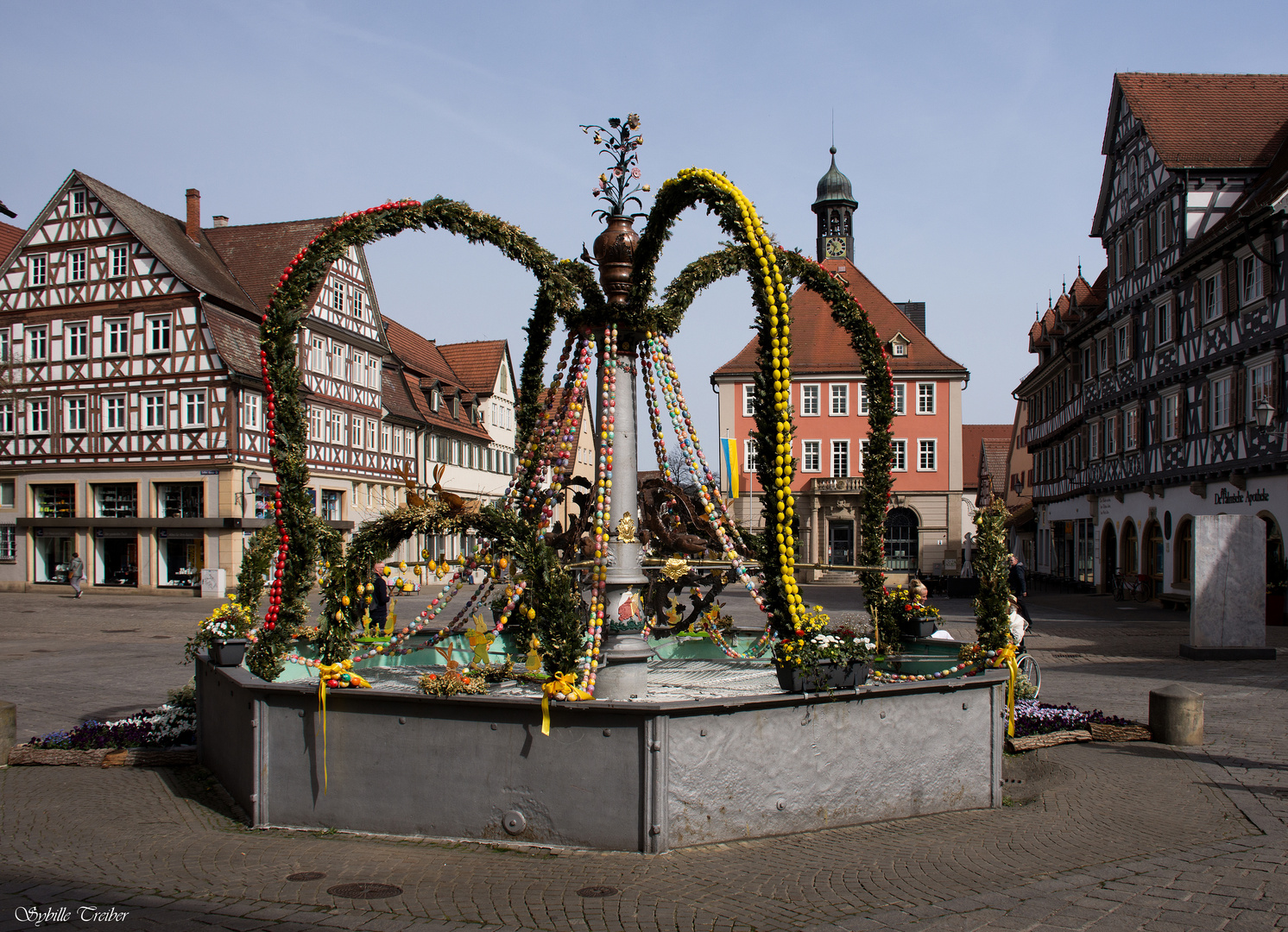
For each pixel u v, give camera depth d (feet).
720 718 21.21
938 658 30.89
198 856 20.74
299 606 25.62
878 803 23.17
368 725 22.63
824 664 22.47
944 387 175.11
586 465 181.68
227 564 119.24
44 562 127.95
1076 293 139.64
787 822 21.97
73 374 125.59
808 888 18.42
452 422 182.80
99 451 124.36
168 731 32.32
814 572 174.81
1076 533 140.97
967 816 23.72
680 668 33.81
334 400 139.54
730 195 24.12
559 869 19.53
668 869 19.42
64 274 126.21
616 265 27.58
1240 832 22.12
